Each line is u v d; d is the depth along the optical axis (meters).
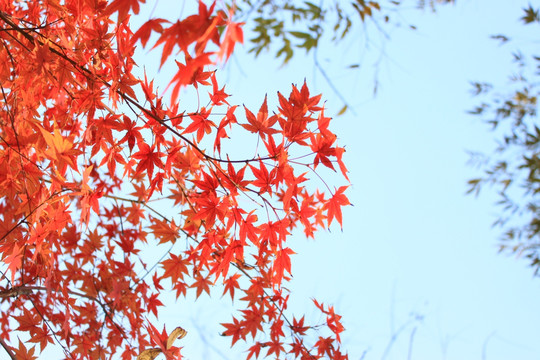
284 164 2.63
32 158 2.69
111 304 2.97
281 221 2.68
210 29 2.37
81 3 2.66
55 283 2.92
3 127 2.74
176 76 2.37
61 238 2.91
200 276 2.91
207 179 2.70
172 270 2.90
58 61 2.68
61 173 2.62
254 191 2.67
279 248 2.70
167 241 2.90
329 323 2.95
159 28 2.43
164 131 2.70
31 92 2.77
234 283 2.92
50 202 2.64
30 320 2.86
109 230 3.12
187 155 2.72
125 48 2.63
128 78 2.66
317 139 2.63
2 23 2.73
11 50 2.76
